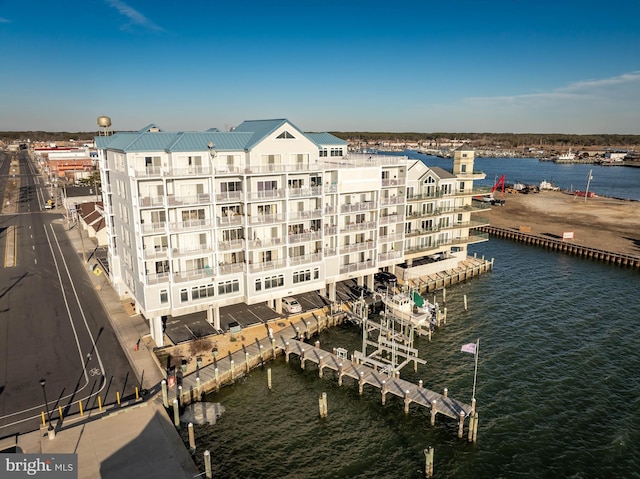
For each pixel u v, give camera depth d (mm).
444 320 64062
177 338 53344
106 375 45125
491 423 42219
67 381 43875
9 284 70438
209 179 51062
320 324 59000
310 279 60969
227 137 54688
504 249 106812
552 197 177125
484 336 59688
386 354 54500
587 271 88062
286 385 47875
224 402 44656
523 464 37250
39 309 61031
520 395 46469
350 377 49562
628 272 87625
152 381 44406
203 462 36500
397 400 45781
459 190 82812
